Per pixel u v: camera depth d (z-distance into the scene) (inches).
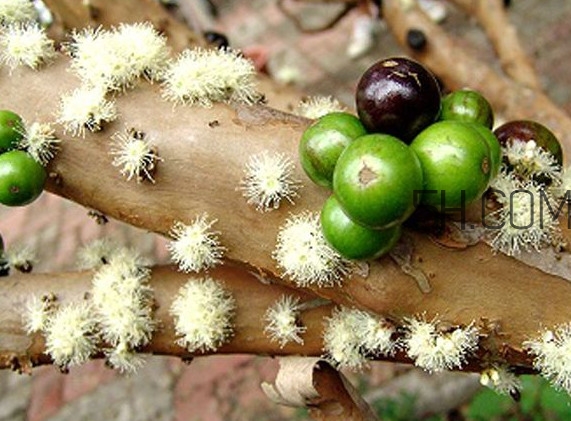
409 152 6.9
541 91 15.9
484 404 23.4
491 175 7.3
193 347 8.9
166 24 12.2
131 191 8.3
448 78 15.7
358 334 8.4
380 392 26.8
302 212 7.9
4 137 8.2
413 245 7.7
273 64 37.6
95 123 8.3
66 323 8.7
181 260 8.3
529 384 22.9
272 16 40.7
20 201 8.1
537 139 8.6
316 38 38.7
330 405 8.9
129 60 8.5
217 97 8.4
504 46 17.3
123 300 8.7
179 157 8.1
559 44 35.4
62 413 28.9
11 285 9.1
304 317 8.7
